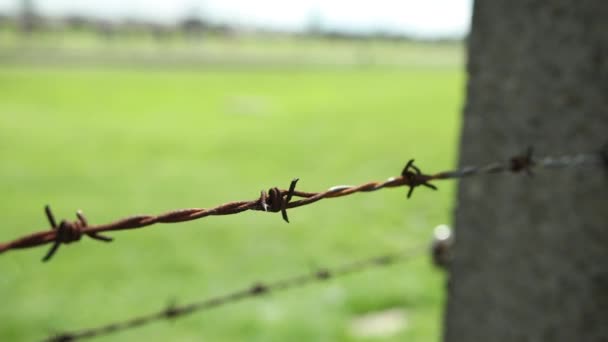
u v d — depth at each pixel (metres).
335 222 9.17
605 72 2.16
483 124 2.53
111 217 9.52
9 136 16.50
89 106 23.64
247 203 1.43
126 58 46.75
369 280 6.75
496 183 2.52
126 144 16.09
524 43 2.34
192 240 8.37
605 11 2.12
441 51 86.88
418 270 7.03
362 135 17.53
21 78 31.25
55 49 49.97
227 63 47.25
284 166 13.68
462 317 2.75
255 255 7.80
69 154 14.52
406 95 28.89
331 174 12.88
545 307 2.44
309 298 6.35
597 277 2.30
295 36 104.88
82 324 5.87
